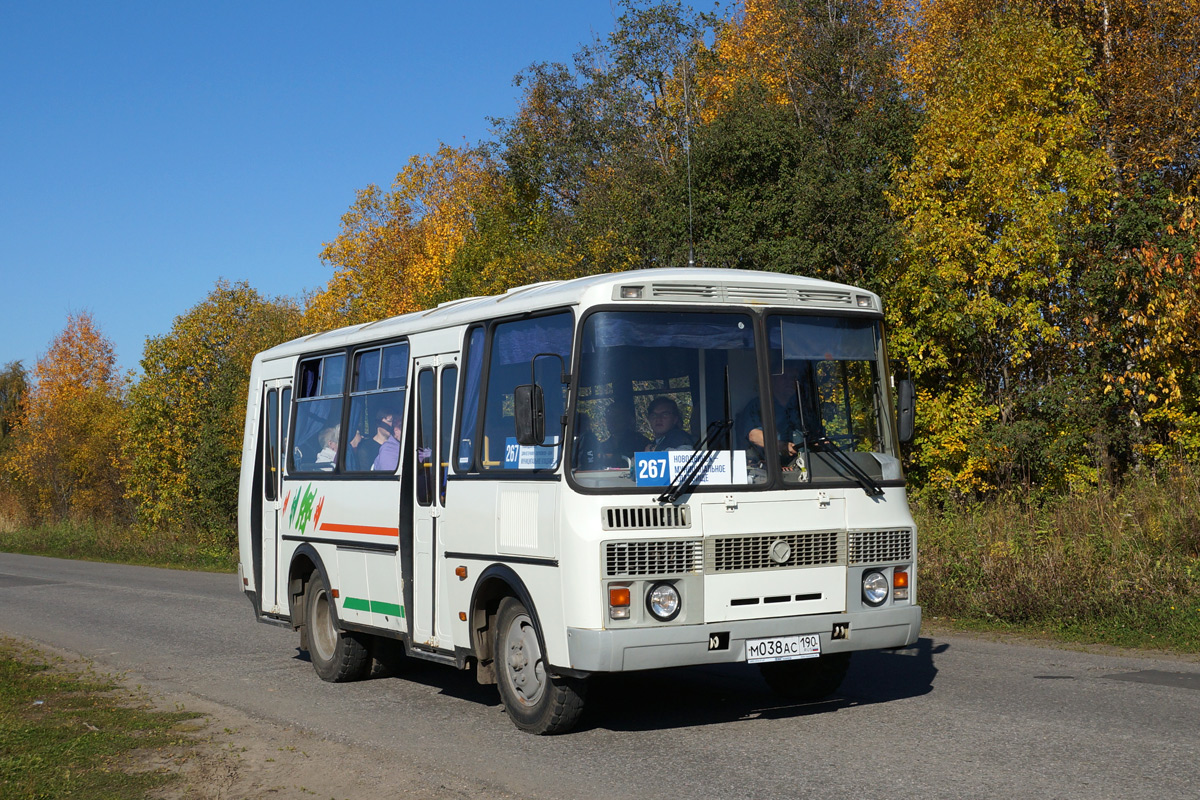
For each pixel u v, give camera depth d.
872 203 25.28
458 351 9.12
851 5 31.06
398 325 10.34
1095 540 14.41
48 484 58.31
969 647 11.46
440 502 9.12
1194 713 7.90
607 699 9.32
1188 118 26.14
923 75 27.91
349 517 10.70
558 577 7.47
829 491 7.91
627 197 35.38
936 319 23.25
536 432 7.34
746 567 7.59
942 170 23.44
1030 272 22.19
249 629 16.02
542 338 8.05
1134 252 21.94
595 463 7.45
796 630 7.66
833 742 7.37
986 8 28.02
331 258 53.97
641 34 45.53
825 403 8.13
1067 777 6.22
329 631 11.38
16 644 15.11
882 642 7.97
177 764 7.66
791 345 8.06
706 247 26.22
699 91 40.31
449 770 7.15
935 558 14.94
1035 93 22.81
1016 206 22.20
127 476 44.47
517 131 52.09
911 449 24.22
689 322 7.80
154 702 10.34
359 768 7.33
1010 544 14.63
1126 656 10.66
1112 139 26.91
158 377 42.94
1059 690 8.91
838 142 26.94
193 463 37.88
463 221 51.97
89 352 68.75
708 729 8.00
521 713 8.16
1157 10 27.20
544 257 38.41
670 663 7.29
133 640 15.17
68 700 10.50
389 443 10.14
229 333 43.53
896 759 6.81
